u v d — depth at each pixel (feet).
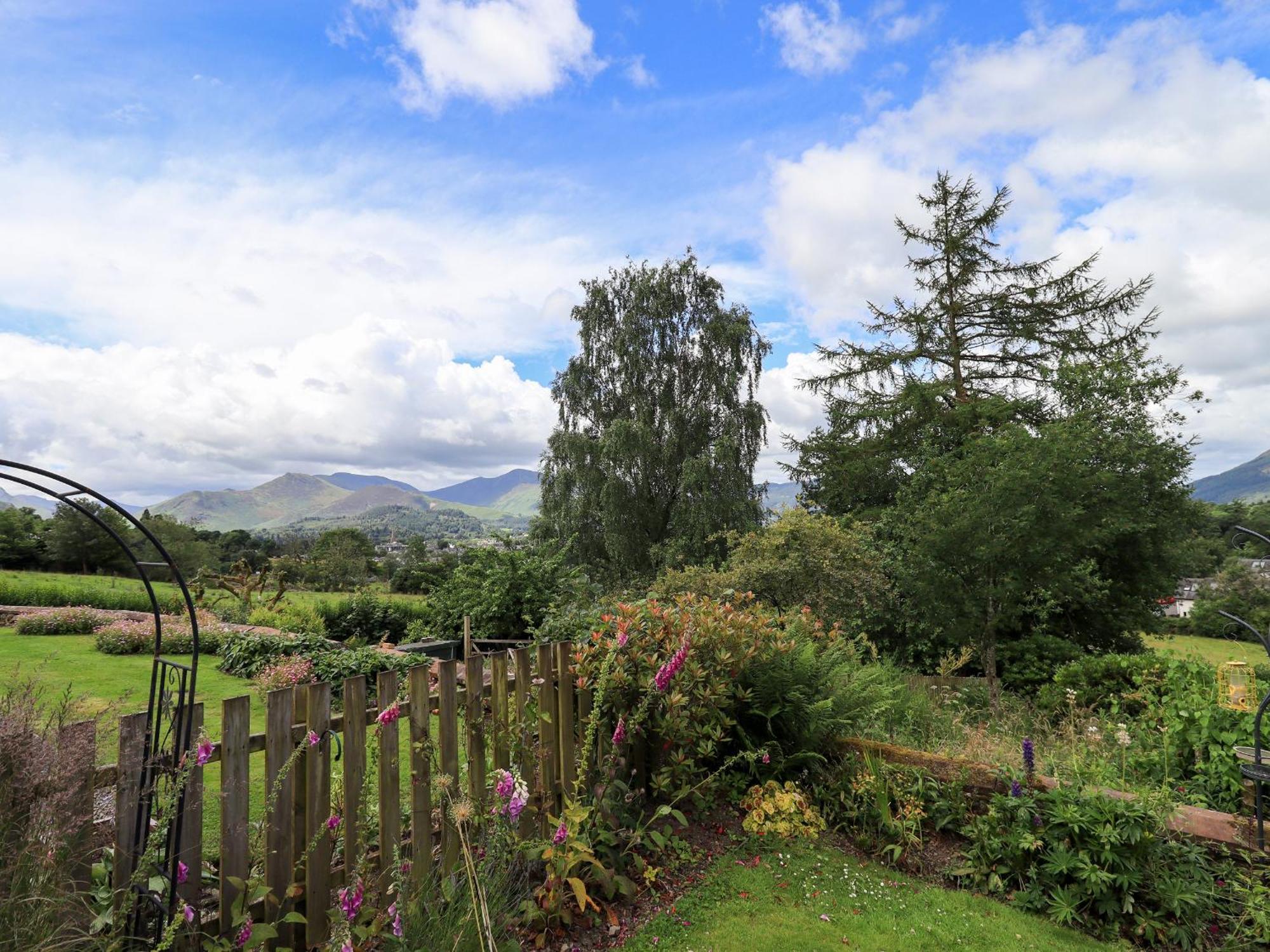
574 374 74.28
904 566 36.58
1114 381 48.75
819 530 37.24
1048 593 35.83
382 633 59.93
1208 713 13.98
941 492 38.37
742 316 73.31
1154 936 10.58
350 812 8.59
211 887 9.11
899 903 11.30
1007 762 14.82
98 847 7.50
